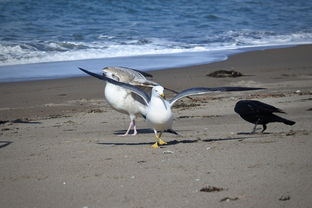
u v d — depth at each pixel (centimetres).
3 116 1608
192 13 4388
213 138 1141
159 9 4459
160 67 2572
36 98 1916
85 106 1759
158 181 806
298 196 712
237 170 848
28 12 4075
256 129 1241
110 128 1377
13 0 4450
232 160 914
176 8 4544
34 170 905
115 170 882
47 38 3234
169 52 3044
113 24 3809
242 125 1307
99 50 3016
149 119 1029
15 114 1638
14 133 1312
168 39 3422
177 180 807
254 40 3538
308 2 5269
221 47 3256
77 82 2242
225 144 1059
